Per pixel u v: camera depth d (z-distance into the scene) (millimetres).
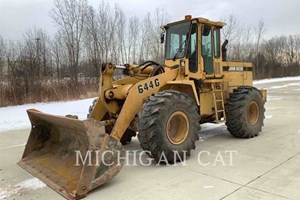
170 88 4945
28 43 17000
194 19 5191
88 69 16781
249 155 4727
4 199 3428
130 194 3432
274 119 7871
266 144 5371
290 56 40500
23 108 10531
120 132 4262
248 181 3670
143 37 21234
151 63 5312
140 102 4492
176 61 5293
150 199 3285
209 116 5551
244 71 6543
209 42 5520
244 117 5660
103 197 3379
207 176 3883
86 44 17641
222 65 5855
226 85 5988
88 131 3449
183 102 4457
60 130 4438
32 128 4641
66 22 17484
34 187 3725
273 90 17234
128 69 5121
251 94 5828
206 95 5438
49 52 17062
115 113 4789
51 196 3457
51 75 14664
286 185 3521
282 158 4523
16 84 11977
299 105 10648
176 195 3355
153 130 4133
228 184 3602
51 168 4078
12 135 6809
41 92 12266
